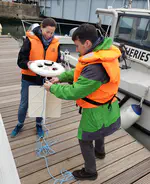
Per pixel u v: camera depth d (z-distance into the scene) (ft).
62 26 56.29
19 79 15.16
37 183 6.52
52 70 6.42
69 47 19.35
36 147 8.05
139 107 10.23
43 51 7.20
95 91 5.09
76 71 5.14
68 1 43.37
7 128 9.13
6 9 68.74
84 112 5.43
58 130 9.27
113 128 5.79
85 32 4.69
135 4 27.25
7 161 3.22
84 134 5.59
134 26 12.44
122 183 6.81
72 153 7.91
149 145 10.46
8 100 11.75
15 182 3.18
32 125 9.41
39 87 6.97
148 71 12.08
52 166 7.22
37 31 6.98
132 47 12.68
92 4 36.65
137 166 7.55
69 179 6.74
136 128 10.91
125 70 12.51
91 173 6.51
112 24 12.66
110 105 5.48
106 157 7.85
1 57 20.71
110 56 4.65
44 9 55.98
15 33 58.85
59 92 5.18
